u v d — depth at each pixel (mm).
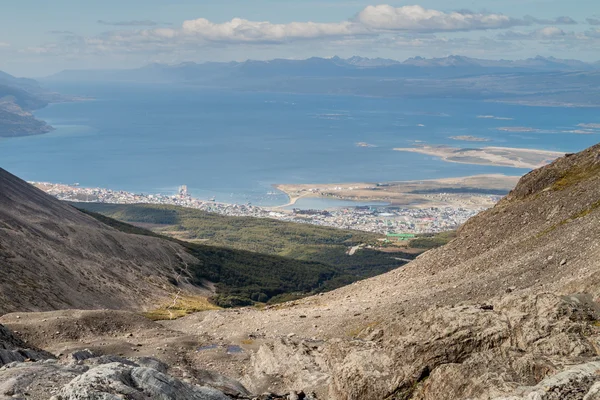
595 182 79562
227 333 72000
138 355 58719
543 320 39438
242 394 45281
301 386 47906
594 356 35125
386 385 39719
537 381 33625
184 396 32250
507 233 81875
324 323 67875
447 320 43156
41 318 66875
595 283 45531
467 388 34781
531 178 94750
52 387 31344
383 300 73250
